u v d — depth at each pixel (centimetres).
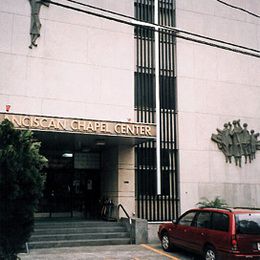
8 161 743
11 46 1505
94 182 1795
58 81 1552
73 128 1319
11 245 765
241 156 1812
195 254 1195
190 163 1708
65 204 1744
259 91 1909
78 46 1606
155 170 1658
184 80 1758
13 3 1535
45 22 1572
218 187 1742
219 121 1794
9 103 1469
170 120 1717
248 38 1928
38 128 1275
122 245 1391
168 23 1786
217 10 1883
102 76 1622
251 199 1800
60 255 1186
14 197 745
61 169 1758
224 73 1844
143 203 1625
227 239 956
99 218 1695
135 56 1712
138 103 1681
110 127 1370
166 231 1273
